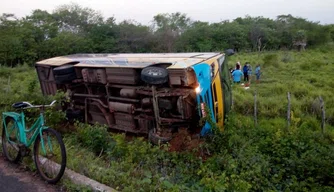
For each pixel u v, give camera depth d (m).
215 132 7.26
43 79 11.73
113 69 8.43
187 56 8.47
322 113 10.18
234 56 38.28
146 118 8.23
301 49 48.62
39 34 40.00
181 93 7.35
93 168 5.11
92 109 9.76
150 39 44.28
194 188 4.88
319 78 19.36
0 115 8.26
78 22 47.97
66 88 10.46
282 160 7.00
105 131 7.10
